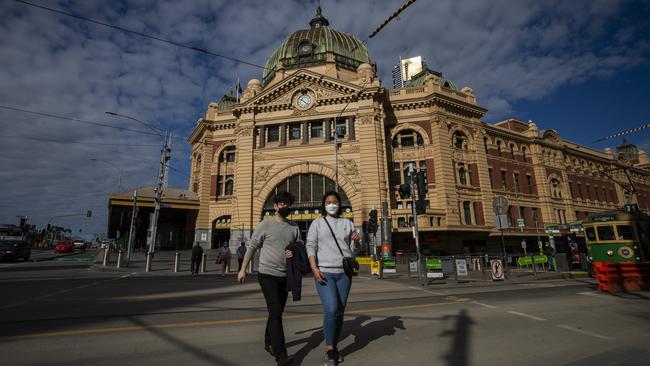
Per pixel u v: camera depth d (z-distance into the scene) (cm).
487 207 3422
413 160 3381
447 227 2997
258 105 3459
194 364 389
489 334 527
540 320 635
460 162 3431
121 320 629
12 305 797
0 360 402
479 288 1262
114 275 1733
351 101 3288
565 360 411
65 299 899
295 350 440
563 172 4453
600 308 768
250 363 394
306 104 3384
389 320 621
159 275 1788
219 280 1530
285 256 404
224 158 3816
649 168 6112
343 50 3888
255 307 783
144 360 404
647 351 449
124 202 3391
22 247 2959
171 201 3534
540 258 2073
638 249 1420
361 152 3114
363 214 2975
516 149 4125
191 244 3741
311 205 3133
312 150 3234
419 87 3531
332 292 382
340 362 394
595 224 1558
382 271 1762
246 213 3192
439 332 534
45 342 478
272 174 3269
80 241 5784
